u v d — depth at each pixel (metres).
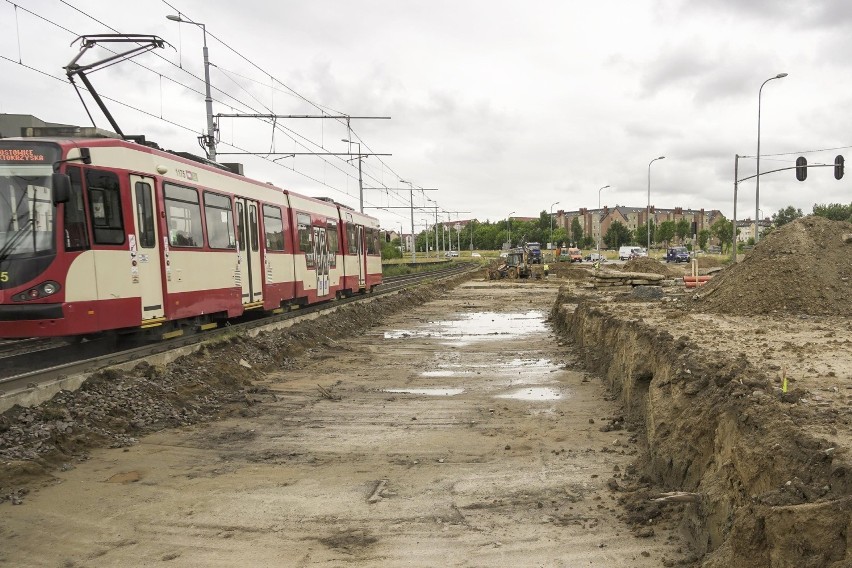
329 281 23.53
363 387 12.57
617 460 7.86
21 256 10.00
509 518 6.18
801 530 3.56
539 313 28.73
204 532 5.91
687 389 6.95
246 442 8.81
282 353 15.29
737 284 15.95
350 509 6.45
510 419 10.02
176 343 12.91
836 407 5.37
